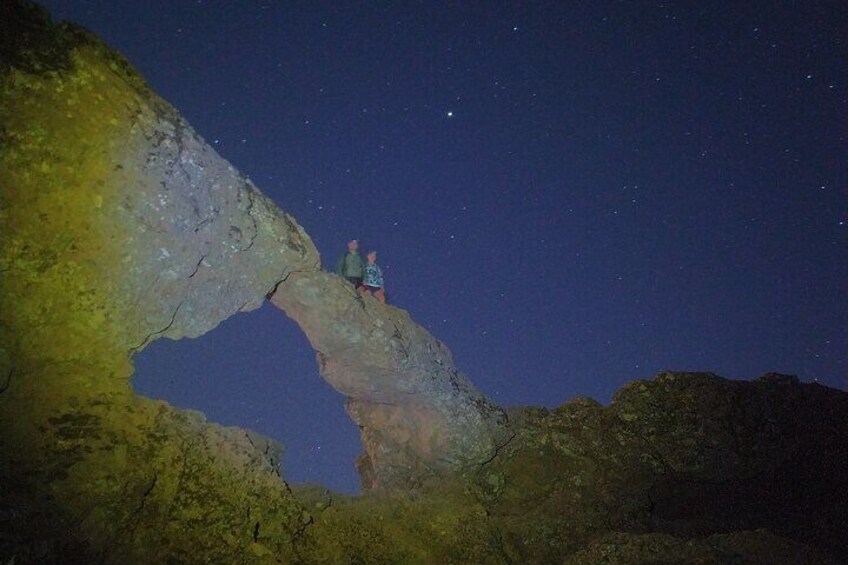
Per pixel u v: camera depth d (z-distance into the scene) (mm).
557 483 10102
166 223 6602
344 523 8109
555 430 10789
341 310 8633
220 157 7449
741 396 10906
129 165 6379
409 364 9203
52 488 5625
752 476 10234
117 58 6758
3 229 5691
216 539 6590
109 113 6309
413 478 9938
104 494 5914
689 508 10156
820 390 11367
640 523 9508
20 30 5926
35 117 5848
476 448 9836
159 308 6746
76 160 6051
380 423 10203
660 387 11211
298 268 8172
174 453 6652
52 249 5945
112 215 6258
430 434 9797
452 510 9008
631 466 10289
